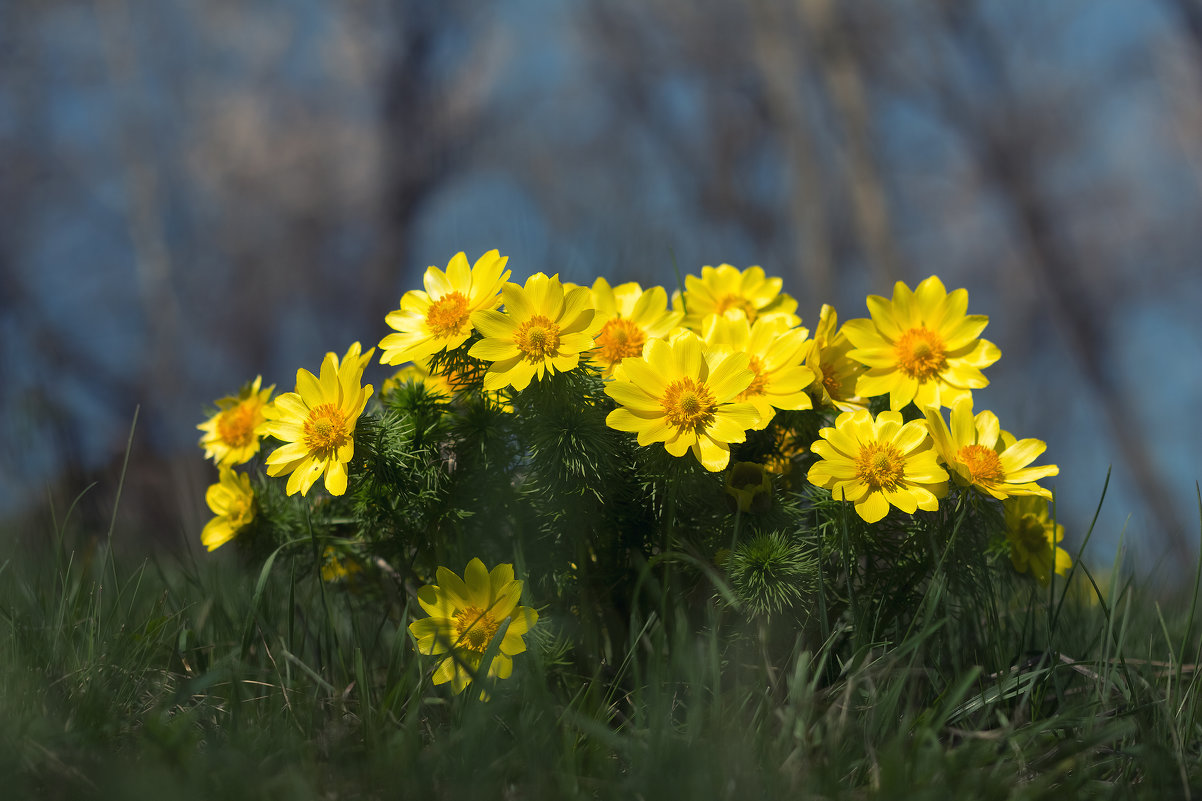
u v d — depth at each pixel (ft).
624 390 4.94
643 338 5.13
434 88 32.17
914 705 4.96
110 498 6.05
